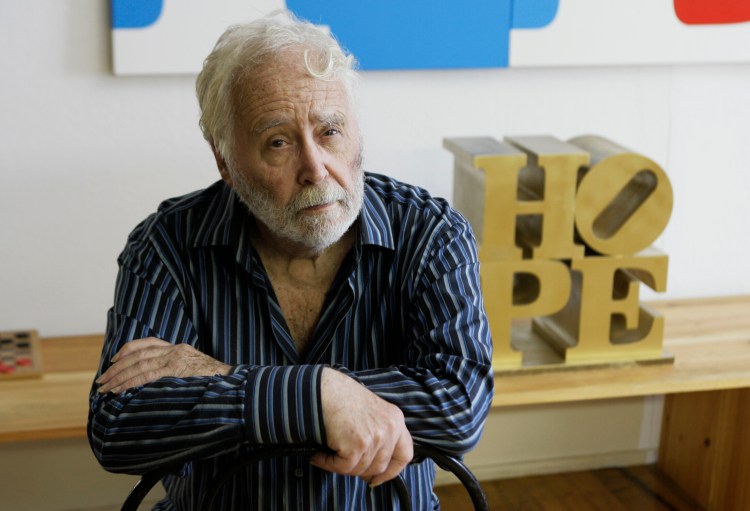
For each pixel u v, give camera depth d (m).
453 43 2.23
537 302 2.12
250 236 1.36
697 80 2.42
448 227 1.41
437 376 1.28
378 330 1.39
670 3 2.30
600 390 2.08
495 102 2.34
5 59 2.08
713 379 2.12
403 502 1.20
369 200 1.39
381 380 1.24
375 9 2.18
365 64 2.21
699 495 2.54
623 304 2.16
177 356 1.25
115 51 2.10
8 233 2.19
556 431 2.65
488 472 2.64
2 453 2.31
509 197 2.05
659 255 2.15
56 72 2.12
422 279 1.38
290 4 2.14
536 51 2.28
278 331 1.36
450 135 2.35
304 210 1.24
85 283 2.27
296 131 1.21
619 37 2.30
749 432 2.35
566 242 2.10
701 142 2.47
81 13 2.09
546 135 2.27
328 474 1.32
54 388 2.02
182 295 1.36
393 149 2.33
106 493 2.40
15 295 2.24
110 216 2.24
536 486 2.62
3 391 2.00
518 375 2.12
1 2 2.05
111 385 1.23
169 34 2.11
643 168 2.08
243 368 1.21
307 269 1.36
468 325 1.33
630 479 2.66
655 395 2.68
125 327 1.32
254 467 1.32
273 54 1.21
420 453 1.21
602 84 2.38
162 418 1.17
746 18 2.34
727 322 2.42
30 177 2.17
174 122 2.21
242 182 1.26
